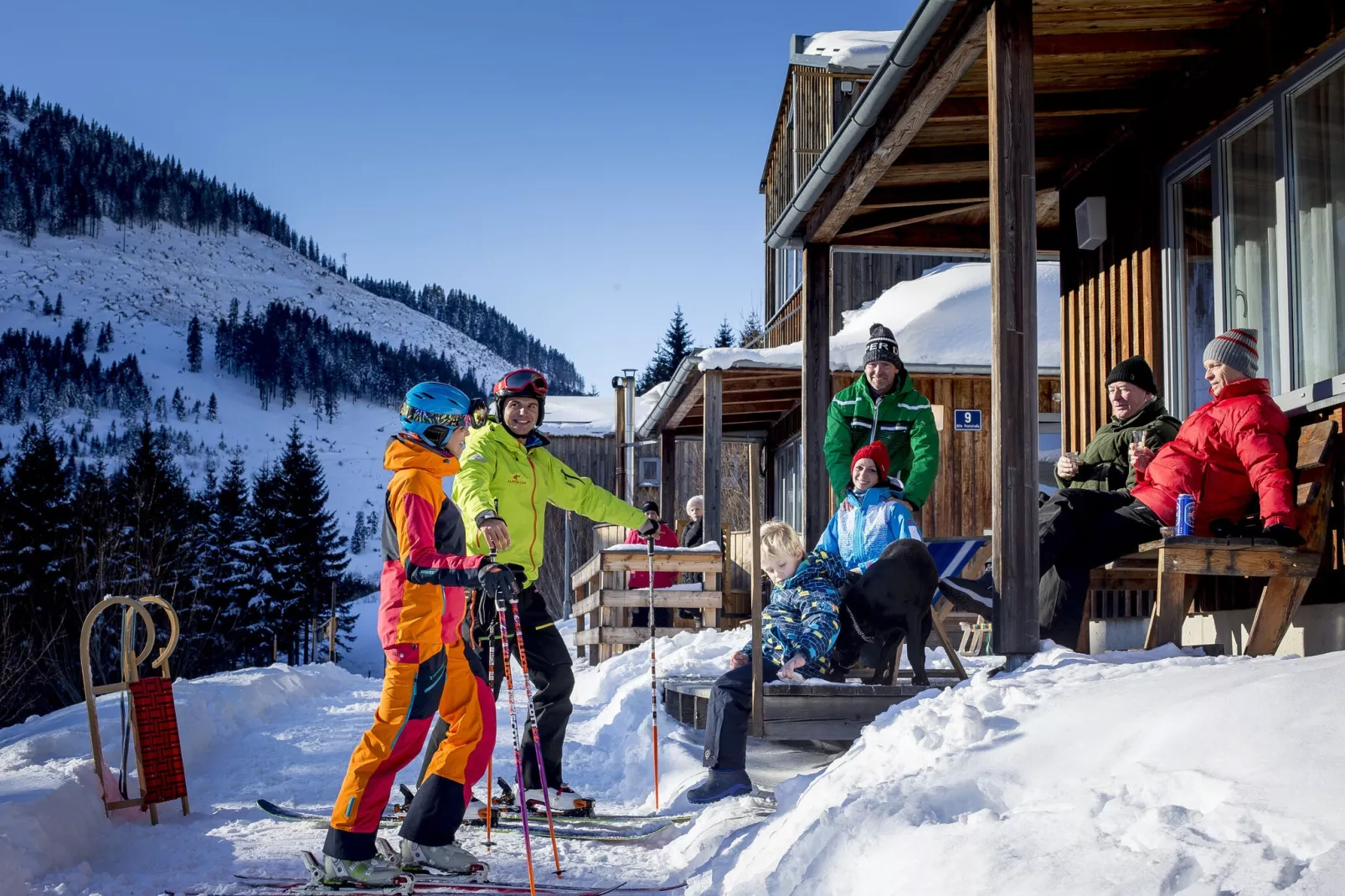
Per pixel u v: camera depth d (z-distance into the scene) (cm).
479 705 403
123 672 511
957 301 1659
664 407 1723
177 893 371
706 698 586
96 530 3059
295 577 4831
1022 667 510
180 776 514
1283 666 337
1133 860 232
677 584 1352
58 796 449
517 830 470
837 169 783
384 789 379
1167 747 295
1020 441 530
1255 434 518
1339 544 545
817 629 486
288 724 928
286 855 429
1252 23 631
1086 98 750
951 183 870
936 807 309
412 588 386
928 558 509
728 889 338
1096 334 833
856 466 557
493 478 502
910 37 600
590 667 1279
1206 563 498
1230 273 673
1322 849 219
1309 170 598
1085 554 566
